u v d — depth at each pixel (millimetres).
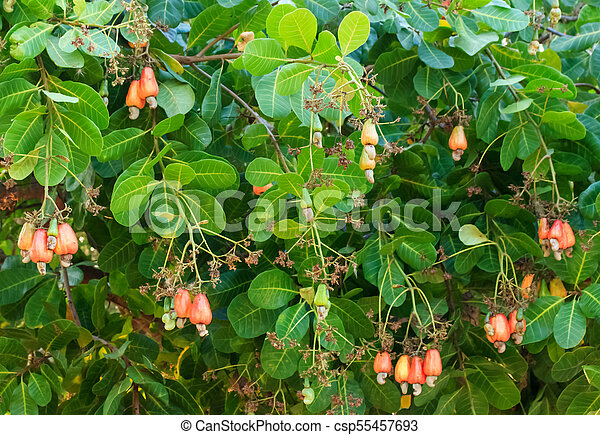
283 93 2299
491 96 2744
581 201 2643
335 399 2646
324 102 2385
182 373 3324
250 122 3018
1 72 2301
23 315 3256
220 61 2873
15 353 2686
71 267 3402
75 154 2307
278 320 2523
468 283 3072
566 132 2693
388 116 3363
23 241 2105
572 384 2801
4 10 2344
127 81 2617
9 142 2172
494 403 2889
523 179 3004
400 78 2912
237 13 2551
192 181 2410
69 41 2270
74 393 3037
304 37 2225
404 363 2535
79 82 2395
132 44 2484
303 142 2654
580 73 3500
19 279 3146
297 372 2865
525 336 2676
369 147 2096
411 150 2986
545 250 2629
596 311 2648
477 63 2955
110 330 3260
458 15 2795
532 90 2686
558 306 2734
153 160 2305
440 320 2895
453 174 3016
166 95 2477
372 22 2723
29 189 3406
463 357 2906
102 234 3572
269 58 2262
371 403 2883
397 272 2717
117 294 3512
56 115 2246
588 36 3021
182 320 2291
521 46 2957
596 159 2748
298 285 2762
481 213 2859
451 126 2846
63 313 3223
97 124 2283
